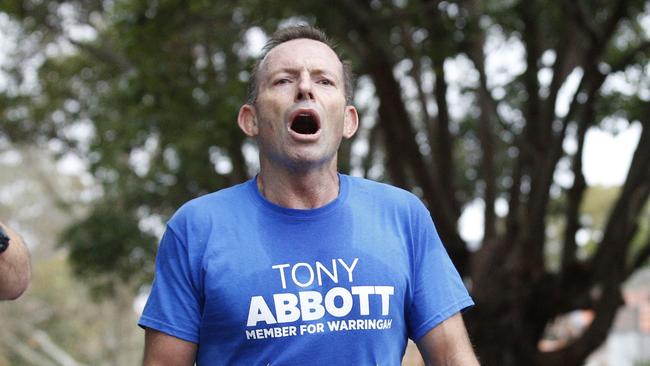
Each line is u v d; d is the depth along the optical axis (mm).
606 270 13695
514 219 13914
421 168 13406
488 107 14406
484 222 14359
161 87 12305
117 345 37188
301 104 3219
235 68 12547
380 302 3174
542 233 13445
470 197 18484
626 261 14289
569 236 13727
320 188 3281
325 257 3184
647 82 12672
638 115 12922
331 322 3123
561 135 12555
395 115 13078
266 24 11750
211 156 14883
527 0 12484
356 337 3133
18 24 16578
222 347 3170
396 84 12820
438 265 3354
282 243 3193
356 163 17453
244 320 3127
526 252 13562
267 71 3307
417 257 3342
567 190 13984
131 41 12133
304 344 3105
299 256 3180
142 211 18844
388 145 13625
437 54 11672
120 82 14789
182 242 3234
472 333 13539
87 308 40094
